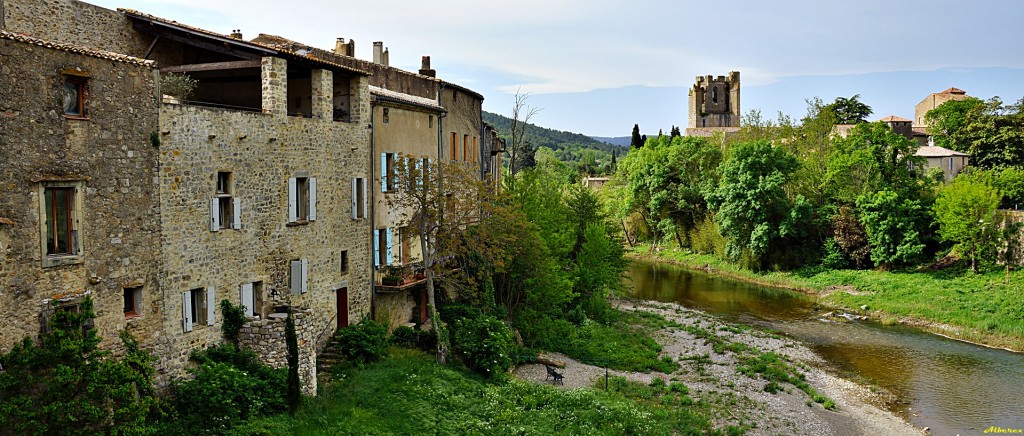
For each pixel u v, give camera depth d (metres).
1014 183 74.88
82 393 19.92
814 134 81.50
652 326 51.50
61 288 21.08
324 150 31.50
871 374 41.72
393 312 37.03
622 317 53.81
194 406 23.58
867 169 74.25
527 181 50.09
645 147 105.56
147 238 23.61
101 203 22.12
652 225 92.62
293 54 29.12
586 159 197.50
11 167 19.70
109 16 28.55
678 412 32.66
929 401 37.16
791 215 73.19
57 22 26.30
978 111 97.31
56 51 20.67
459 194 42.75
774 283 71.69
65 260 21.11
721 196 77.44
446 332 34.12
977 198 62.03
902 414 35.31
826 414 34.66
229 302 26.94
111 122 22.30
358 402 27.52
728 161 78.62
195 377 24.70
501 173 61.25
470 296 40.50
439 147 41.47
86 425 19.89
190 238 25.19
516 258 43.06
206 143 25.62
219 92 33.19
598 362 41.03
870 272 68.62
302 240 30.38
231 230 26.89
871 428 33.16
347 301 33.50
